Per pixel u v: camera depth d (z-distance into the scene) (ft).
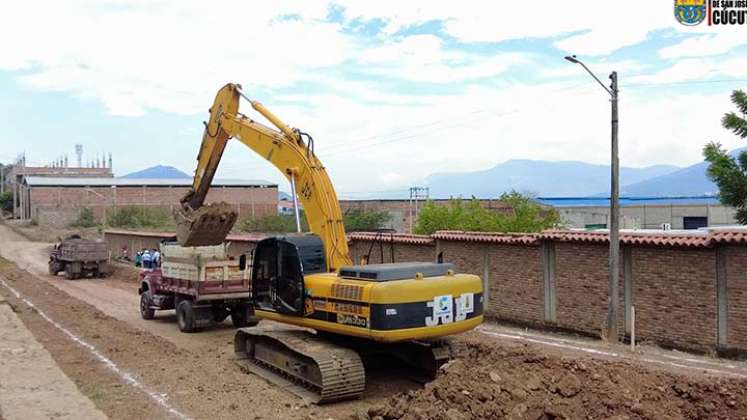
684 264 47.83
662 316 49.26
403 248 74.84
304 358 36.06
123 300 83.56
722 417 28.37
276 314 40.01
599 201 192.75
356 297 34.01
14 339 49.60
